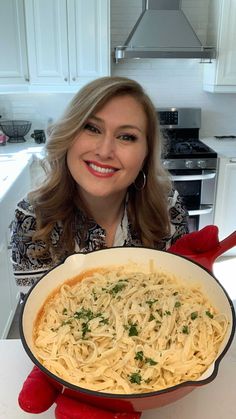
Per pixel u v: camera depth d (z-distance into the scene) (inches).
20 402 20.7
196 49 106.2
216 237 30.8
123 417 19.8
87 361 21.9
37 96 121.0
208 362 21.7
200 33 118.5
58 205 39.2
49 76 105.3
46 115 123.3
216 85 111.8
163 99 124.6
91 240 40.3
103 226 41.9
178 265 29.2
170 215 45.4
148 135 37.4
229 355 30.6
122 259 30.5
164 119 123.0
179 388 18.7
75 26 100.8
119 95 33.5
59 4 98.6
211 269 30.0
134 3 113.6
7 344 32.0
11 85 105.0
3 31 100.1
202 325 24.1
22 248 40.3
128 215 42.1
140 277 29.6
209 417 25.7
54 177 38.7
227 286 104.2
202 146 113.8
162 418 25.6
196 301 26.9
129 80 34.9
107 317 25.1
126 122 33.1
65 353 22.5
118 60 116.1
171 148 111.0
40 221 39.3
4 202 73.9
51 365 21.6
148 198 41.2
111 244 42.1
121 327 23.9
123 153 33.7
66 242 39.9
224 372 29.1
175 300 26.4
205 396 27.2
